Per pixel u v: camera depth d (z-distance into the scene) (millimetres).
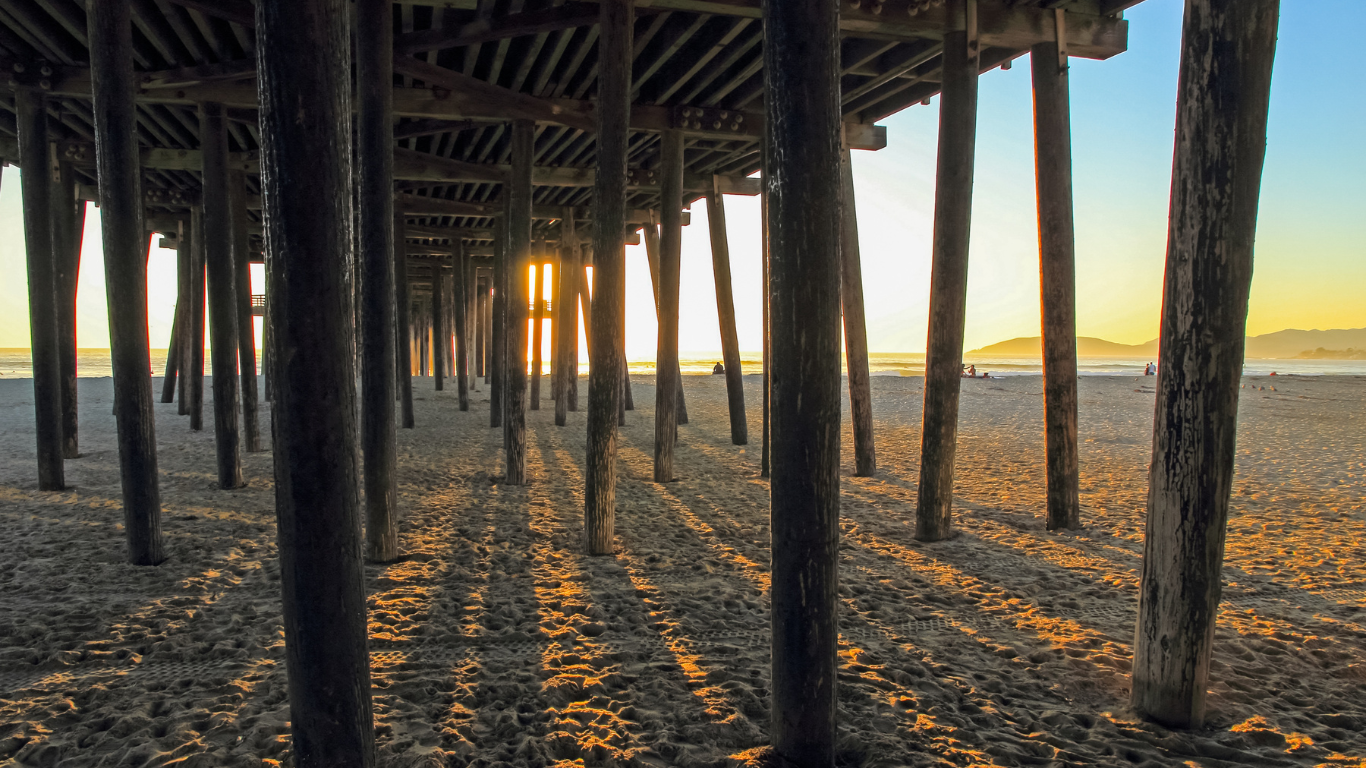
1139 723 2469
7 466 7434
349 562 1657
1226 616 3496
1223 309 2287
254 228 13516
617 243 4645
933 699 2648
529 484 6961
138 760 2199
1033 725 2465
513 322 6801
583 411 13992
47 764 2197
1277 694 2707
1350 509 5801
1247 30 2205
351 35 5500
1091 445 9609
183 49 5941
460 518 5582
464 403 13609
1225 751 2291
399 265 10820
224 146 6336
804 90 1910
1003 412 14141
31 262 6102
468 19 5336
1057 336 5117
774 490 2100
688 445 9633
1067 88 4934
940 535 4934
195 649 3068
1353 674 2859
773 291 2012
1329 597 3781
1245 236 2268
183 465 7562
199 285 10062
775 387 2055
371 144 4246
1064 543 4883
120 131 4105
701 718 2486
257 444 8438
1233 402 2338
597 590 3938
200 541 4797
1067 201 5027
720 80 6477
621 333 4676
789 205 1945
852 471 7660
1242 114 2225
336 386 1605
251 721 2420
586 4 4926
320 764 1661
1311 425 11727
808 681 2109
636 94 6742
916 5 4598
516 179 6629
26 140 5934
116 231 4125
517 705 2605
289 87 1519
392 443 4461
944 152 4742
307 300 1562
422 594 3852
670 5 4629
